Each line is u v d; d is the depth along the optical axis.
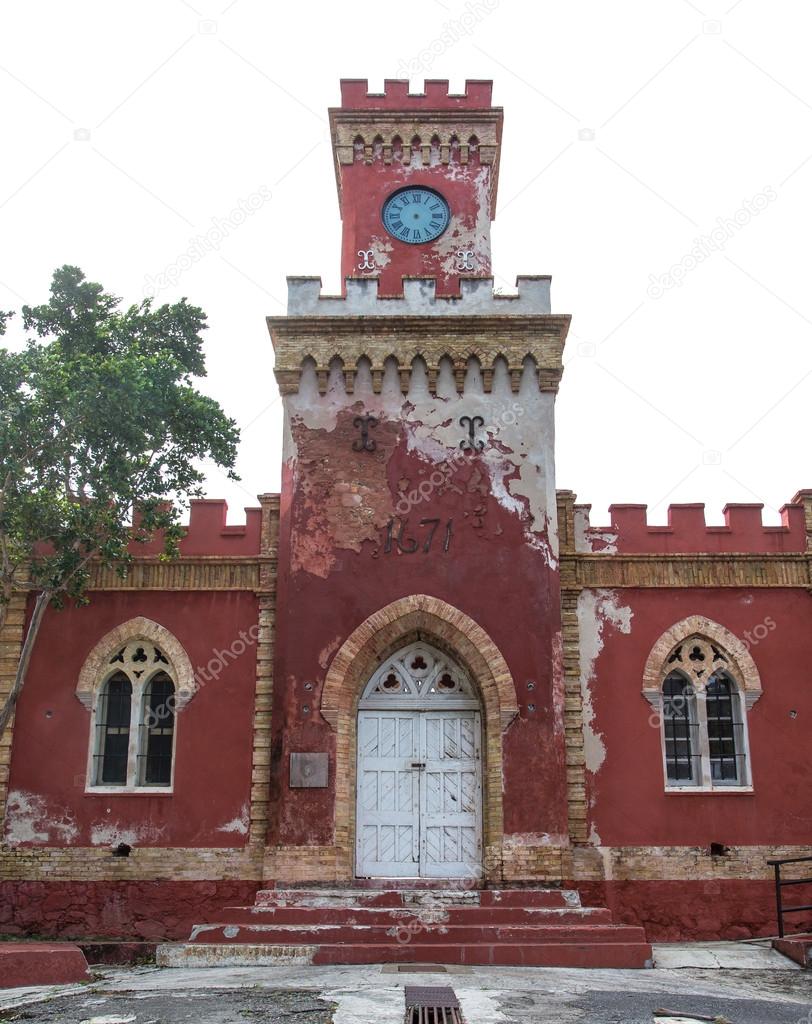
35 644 22.22
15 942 18.94
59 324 21.41
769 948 18.08
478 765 20.69
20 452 19.20
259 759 21.50
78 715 21.84
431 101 25.52
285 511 21.86
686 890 20.88
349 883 19.12
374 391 22.12
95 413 19.28
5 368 19.06
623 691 22.11
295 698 20.27
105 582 22.64
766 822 21.33
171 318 22.33
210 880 20.83
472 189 25.02
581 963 16.09
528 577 21.08
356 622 20.72
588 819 21.30
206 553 22.97
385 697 21.14
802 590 22.84
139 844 21.08
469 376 22.36
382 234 24.66
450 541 21.27
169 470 21.53
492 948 16.09
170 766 21.89
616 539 23.14
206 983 13.98
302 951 16.06
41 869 20.92
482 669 20.58
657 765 21.64
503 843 19.47
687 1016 11.91
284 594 21.31
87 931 20.55
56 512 19.62
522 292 22.78
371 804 20.48
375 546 21.23
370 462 21.75
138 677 22.34
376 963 15.90
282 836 19.44
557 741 20.12
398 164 25.19
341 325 22.41
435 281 22.88
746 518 23.38
